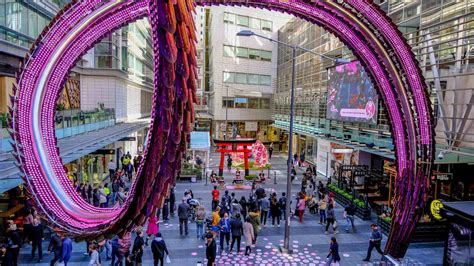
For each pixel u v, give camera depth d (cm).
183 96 613
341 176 2630
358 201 2214
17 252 1300
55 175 876
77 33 968
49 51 941
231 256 1566
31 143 876
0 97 1953
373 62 1270
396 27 1205
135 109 4706
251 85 5759
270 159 4569
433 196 1917
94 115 2475
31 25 2241
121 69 3509
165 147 623
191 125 641
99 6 971
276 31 5922
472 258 1191
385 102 1320
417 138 1323
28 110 898
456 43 1709
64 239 1335
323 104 3603
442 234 1756
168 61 576
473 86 1575
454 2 1792
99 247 1427
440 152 1670
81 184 2053
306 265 1496
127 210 670
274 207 1955
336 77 3019
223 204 1869
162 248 1361
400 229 1390
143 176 647
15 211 1653
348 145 2717
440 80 1816
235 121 5719
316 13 1156
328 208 1880
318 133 3522
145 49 5428
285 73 5303
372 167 2808
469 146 1567
